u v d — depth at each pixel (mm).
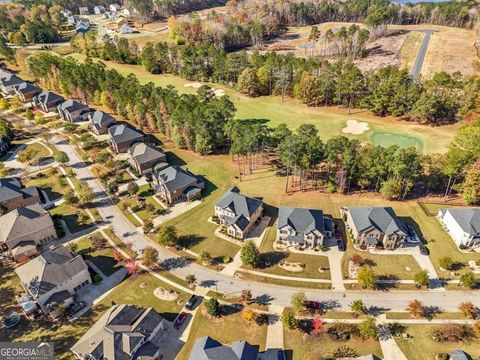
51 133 143125
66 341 67812
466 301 73500
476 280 77188
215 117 124250
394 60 194250
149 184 111750
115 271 83000
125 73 197750
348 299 74750
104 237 92812
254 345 66438
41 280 73375
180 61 188250
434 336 66750
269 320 70938
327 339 67062
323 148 102500
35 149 132375
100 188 111188
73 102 153000
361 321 70125
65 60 181500
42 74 177750
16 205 101250
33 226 88688
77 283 77750
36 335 69312
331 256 84750
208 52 184500
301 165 101000
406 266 81375
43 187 112375
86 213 101188
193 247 88938
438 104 132250
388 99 138250
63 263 77438
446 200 100312
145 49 196875
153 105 139375
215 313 71688
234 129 116188
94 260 85938
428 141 125438
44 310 73125
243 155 123500
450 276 78688
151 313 69000
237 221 89875
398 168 94188
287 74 159625
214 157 124500
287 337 67750
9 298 76688
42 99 160000
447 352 64375
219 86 178625
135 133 130500
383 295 75312
